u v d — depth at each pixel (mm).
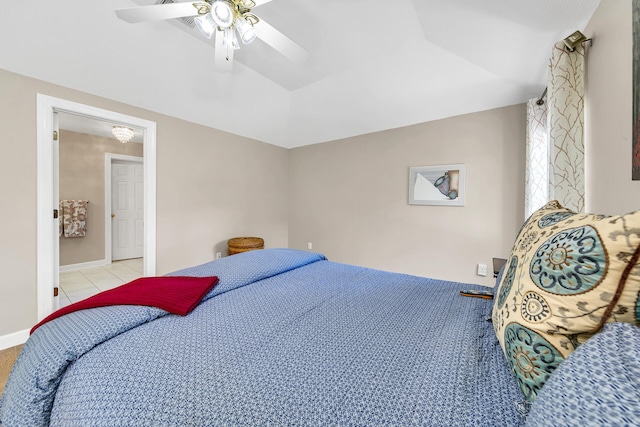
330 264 2049
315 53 2396
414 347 861
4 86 1920
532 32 1773
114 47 2086
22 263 2037
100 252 4379
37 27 1797
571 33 1726
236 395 641
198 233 3277
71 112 2270
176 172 3031
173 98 2750
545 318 612
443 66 2393
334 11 1880
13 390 779
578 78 1680
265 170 4203
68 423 673
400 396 636
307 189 4445
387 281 1655
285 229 4645
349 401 623
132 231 4824
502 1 1545
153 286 1215
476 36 1926
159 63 2346
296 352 824
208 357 782
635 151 1112
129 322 931
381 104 3127
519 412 578
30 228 2061
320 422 572
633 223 525
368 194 3855
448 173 3258
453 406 602
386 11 1844
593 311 553
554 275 625
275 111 3512
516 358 653
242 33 1623
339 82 2865
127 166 4750
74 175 4109
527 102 2750
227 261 1693
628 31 1202
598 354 453
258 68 2701
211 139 3400
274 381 688
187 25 2098
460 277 3232
